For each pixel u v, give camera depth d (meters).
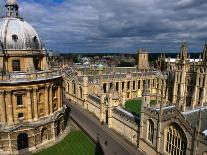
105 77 119.19
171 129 52.34
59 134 77.31
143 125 62.25
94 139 72.38
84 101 106.56
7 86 62.41
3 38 68.19
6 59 67.81
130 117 71.50
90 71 142.25
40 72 68.56
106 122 86.56
